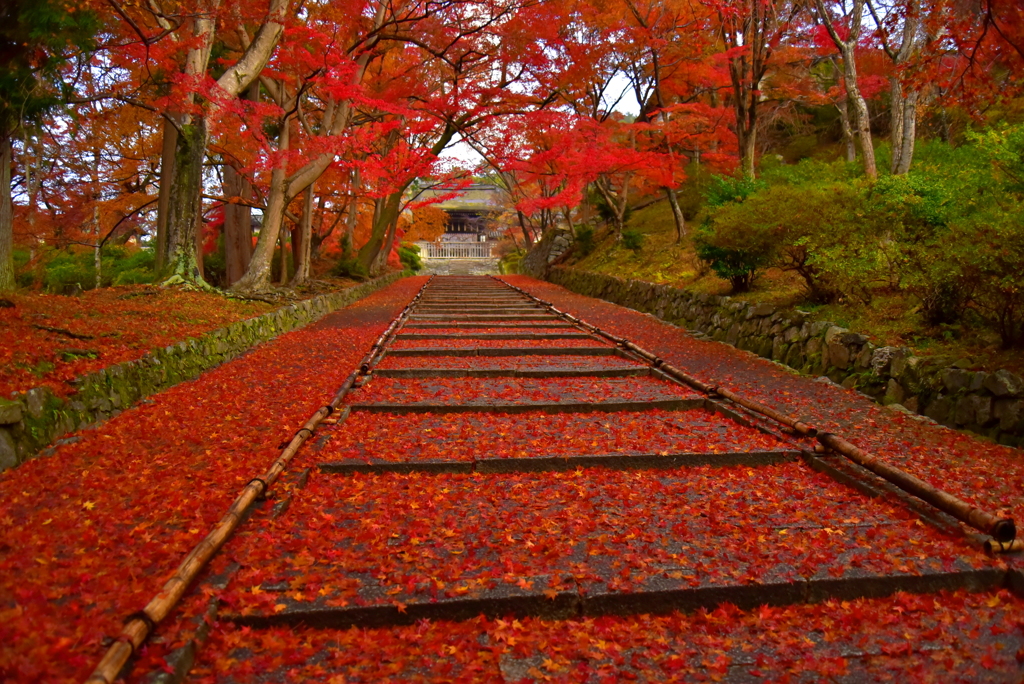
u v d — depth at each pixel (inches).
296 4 560.4
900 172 405.1
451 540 144.2
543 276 1066.7
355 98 509.0
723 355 368.8
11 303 291.3
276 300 510.0
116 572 122.0
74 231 619.2
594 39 655.1
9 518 145.3
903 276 286.4
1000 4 221.8
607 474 189.6
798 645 111.8
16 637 97.5
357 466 188.9
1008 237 214.7
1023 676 101.7
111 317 331.3
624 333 452.8
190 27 474.6
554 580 124.3
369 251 852.6
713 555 137.4
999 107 398.6
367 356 346.9
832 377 301.9
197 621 107.8
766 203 364.5
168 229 473.4
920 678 102.2
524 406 256.5
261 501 161.9
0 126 291.6
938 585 130.1
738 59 615.2
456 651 107.7
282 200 550.0
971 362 234.5
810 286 374.0
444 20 575.2
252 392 278.5
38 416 196.1
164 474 178.4
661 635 115.0
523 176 975.0
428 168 704.4
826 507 165.5
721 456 199.0
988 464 189.2
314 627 113.7
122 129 565.0
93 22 281.7
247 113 449.1
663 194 970.7
